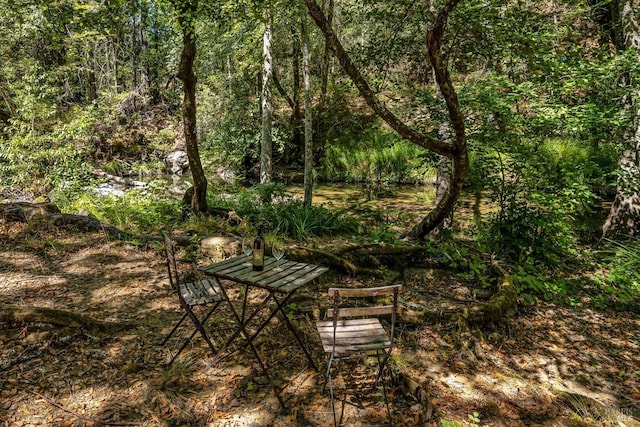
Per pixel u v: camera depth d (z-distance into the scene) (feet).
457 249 20.12
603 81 19.76
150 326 13.01
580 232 28.53
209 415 9.27
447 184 28.14
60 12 17.33
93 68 69.97
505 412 10.03
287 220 26.07
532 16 19.34
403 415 9.62
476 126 22.38
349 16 25.12
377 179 56.65
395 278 18.15
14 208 21.66
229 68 54.49
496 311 14.49
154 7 21.04
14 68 51.55
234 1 20.35
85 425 8.73
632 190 22.41
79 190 35.42
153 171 61.16
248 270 10.82
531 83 19.77
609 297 18.21
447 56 21.58
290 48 58.54
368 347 9.41
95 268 17.60
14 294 14.55
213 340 12.28
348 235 26.48
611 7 26.86
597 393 11.36
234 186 45.47
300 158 64.54
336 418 9.41
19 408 9.05
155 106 75.92
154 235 22.13
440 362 11.98
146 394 9.69
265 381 10.54
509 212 21.49
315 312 13.80
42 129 40.27
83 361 10.87
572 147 32.24
